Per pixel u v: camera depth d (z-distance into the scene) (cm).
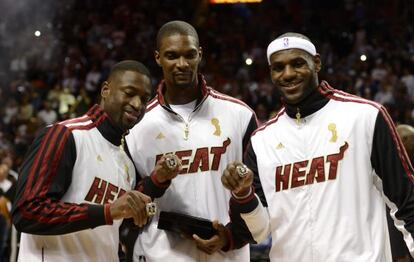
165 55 593
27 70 2808
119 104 554
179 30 591
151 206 514
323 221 539
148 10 3362
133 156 618
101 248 552
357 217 537
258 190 577
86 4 3312
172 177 574
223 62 2883
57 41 3022
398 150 537
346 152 544
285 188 555
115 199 556
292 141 561
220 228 590
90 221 513
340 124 549
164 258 611
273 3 3412
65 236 539
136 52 2944
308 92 558
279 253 558
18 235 1259
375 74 2467
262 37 3180
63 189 532
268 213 564
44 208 515
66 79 2666
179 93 619
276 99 2255
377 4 3275
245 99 2345
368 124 545
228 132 621
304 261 543
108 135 559
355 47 2872
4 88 2670
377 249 532
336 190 541
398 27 3059
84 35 3106
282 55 556
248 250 633
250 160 582
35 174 523
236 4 3378
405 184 532
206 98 621
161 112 624
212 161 614
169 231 615
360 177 541
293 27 3222
